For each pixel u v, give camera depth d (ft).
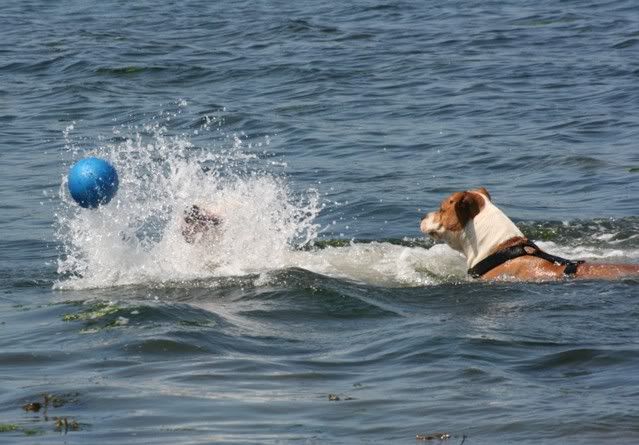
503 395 26.86
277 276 39.70
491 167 64.44
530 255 41.22
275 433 24.68
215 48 110.52
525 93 85.81
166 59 103.81
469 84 89.81
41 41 115.75
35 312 36.19
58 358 30.73
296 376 28.84
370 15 131.64
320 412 26.03
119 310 35.06
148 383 28.27
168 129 77.10
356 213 54.29
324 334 33.14
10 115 82.48
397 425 25.05
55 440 24.41
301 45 110.93
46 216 53.88
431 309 36.40
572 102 81.76
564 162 64.34
